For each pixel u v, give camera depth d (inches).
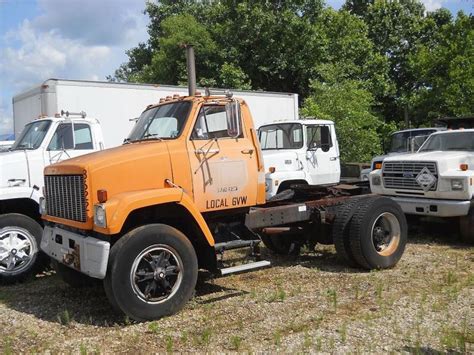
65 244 237.3
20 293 271.9
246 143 259.9
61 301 256.1
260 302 239.8
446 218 368.5
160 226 221.5
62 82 443.8
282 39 1031.0
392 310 222.2
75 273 270.8
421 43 1274.6
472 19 690.2
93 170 219.6
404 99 1211.9
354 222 288.7
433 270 289.4
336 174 479.5
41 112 435.8
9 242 289.1
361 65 1131.9
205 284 274.5
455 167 362.3
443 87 1015.0
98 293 269.0
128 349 188.9
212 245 236.2
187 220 238.4
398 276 278.8
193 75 359.9
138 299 213.9
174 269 223.5
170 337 197.0
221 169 249.1
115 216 209.6
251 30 1021.2
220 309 231.3
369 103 915.4
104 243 211.2
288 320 214.1
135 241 213.0
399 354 176.1
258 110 598.9
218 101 255.6
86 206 219.5
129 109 485.1
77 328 214.7
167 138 244.7
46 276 309.3
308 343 186.7
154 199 219.3
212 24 1106.7
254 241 259.9
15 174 311.1
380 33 1288.1
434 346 183.2
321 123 470.0
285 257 339.0
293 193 319.9
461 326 201.9
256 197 261.4
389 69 1227.2
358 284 265.3
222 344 190.7
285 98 623.5
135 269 213.2
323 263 319.3
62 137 332.8
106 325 217.2
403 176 373.1
